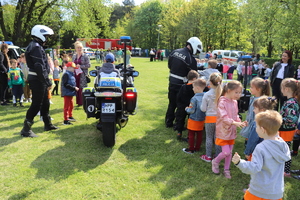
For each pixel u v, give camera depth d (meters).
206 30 37.75
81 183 3.29
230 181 3.47
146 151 4.33
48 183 3.27
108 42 43.75
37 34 4.62
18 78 7.05
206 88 5.02
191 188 3.27
